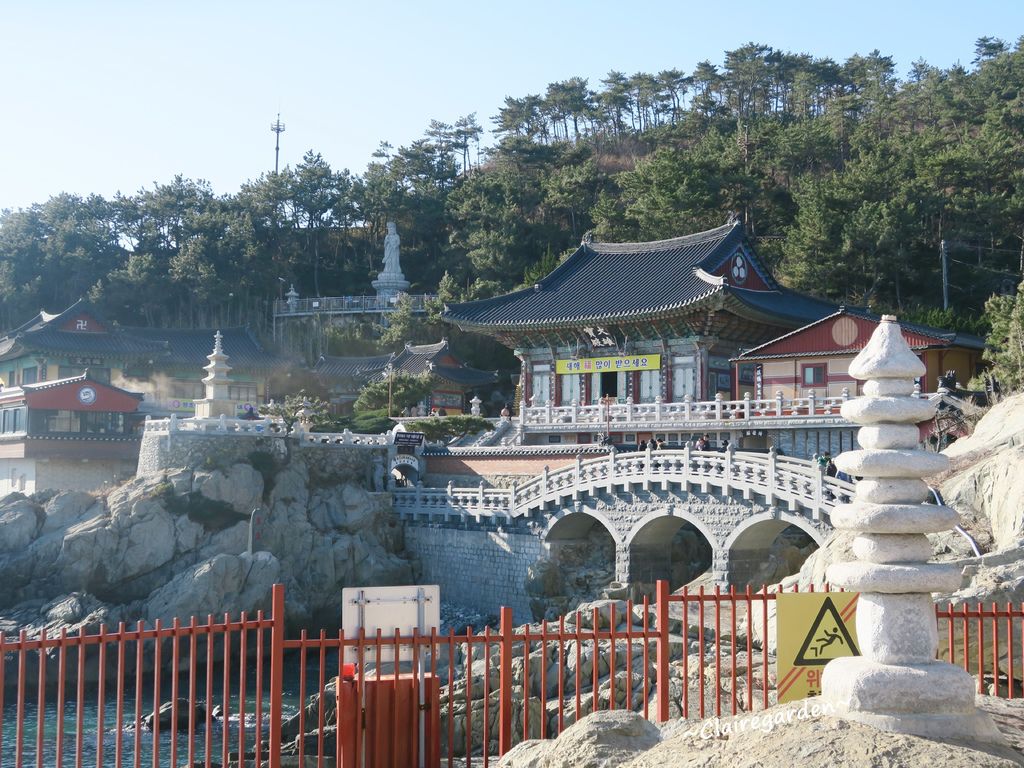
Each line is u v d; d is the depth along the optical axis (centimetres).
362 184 15350
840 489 4266
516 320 7206
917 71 17350
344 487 6581
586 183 13662
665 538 5378
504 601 5831
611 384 7162
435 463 6881
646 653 1647
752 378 7019
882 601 1282
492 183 14188
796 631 1508
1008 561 2345
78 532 5559
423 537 6469
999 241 10231
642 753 1309
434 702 1538
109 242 14550
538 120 17575
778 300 7400
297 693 4562
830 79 16338
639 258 7800
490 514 5953
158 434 6334
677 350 6869
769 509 4591
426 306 12325
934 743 1152
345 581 6156
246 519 6022
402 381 8912
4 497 6162
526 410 6938
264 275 14062
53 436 7150
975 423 4756
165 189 14888
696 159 11194
